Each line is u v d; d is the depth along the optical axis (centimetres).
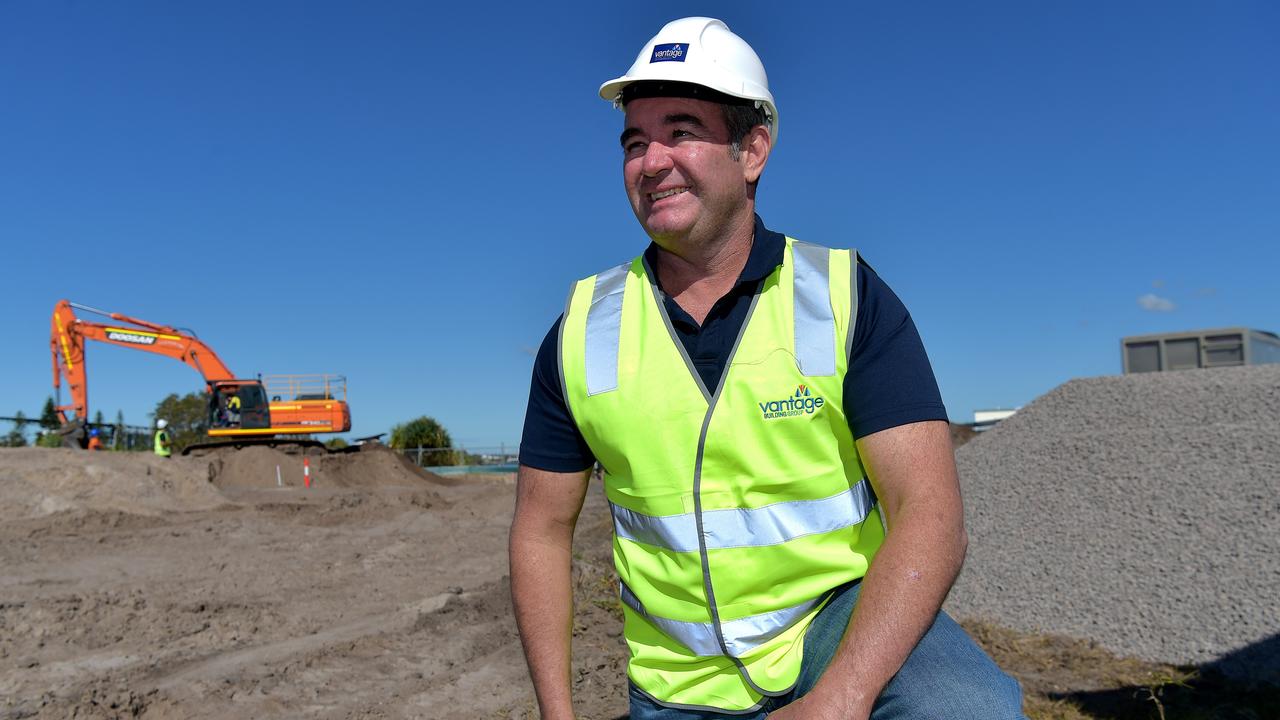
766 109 189
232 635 641
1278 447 739
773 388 171
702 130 181
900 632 149
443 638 619
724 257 186
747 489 173
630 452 179
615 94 195
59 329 2305
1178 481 749
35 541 1088
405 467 2702
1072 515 767
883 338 170
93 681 522
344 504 1611
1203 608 595
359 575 907
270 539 1155
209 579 866
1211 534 667
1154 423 877
